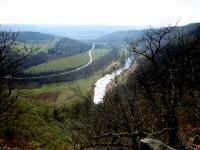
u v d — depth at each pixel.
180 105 15.41
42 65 181.25
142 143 9.80
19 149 20.33
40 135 24.66
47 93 97.56
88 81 124.62
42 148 22.06
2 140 20.64
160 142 9.73
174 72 16.81
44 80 131.38
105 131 15.89
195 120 16.91
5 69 18.52
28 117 27.28
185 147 13.12
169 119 14.41
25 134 23.30
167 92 16.02
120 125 15.30
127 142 14.20
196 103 17.78
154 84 17.33
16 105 26.16
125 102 16.70
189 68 17.17
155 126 15.52
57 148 22.77
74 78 144.50
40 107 34.34
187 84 16.86
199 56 17.72
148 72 18.52
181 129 15.79
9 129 22.44
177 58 17.81
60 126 30.42
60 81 136.25
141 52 18.27
